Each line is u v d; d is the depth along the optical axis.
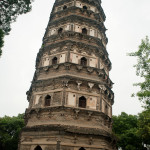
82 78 33.28
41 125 29.50
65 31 37.97
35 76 37.44
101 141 29.17
